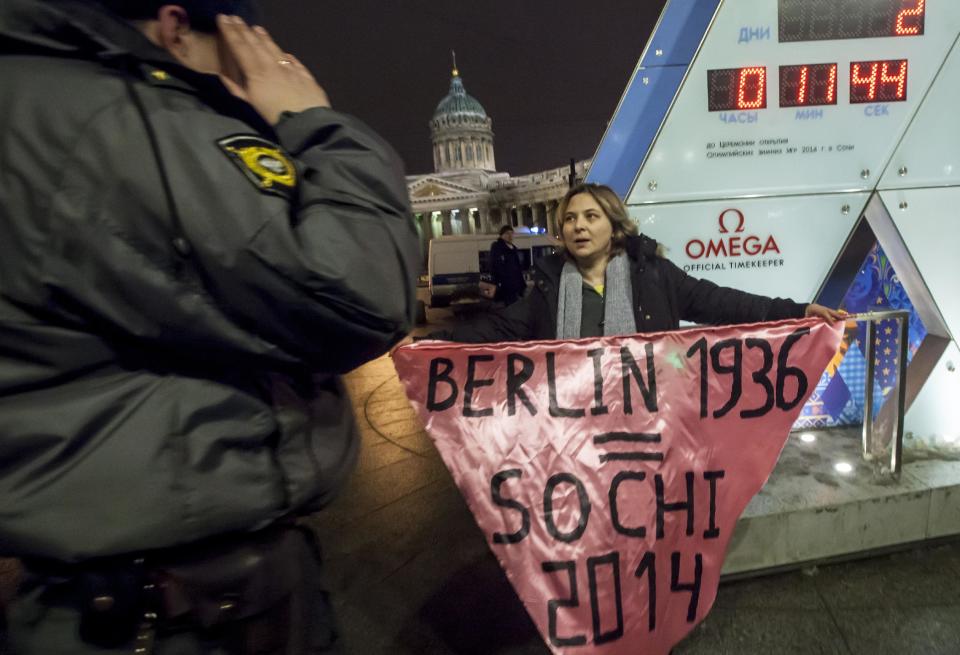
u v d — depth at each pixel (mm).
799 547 2602
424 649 2395
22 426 789
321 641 1104
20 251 771
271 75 986
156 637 881
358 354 959
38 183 766
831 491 2699
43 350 797
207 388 886
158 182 788
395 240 932
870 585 2525
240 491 902
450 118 88875
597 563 1925
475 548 3176
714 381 2037
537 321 2539
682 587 1995
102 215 774
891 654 2170
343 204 893
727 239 3201
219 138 825
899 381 2684
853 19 3000
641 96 3076
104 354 829
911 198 3168
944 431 3188
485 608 2645
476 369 1999
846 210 3199
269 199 826
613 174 3137
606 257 2502
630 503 1963
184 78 874
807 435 3453
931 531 2703
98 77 806
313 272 834
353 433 1199
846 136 3121
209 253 808
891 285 3549
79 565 842
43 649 858
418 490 3986
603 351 2014
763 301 2346
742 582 2600
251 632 939
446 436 1986
